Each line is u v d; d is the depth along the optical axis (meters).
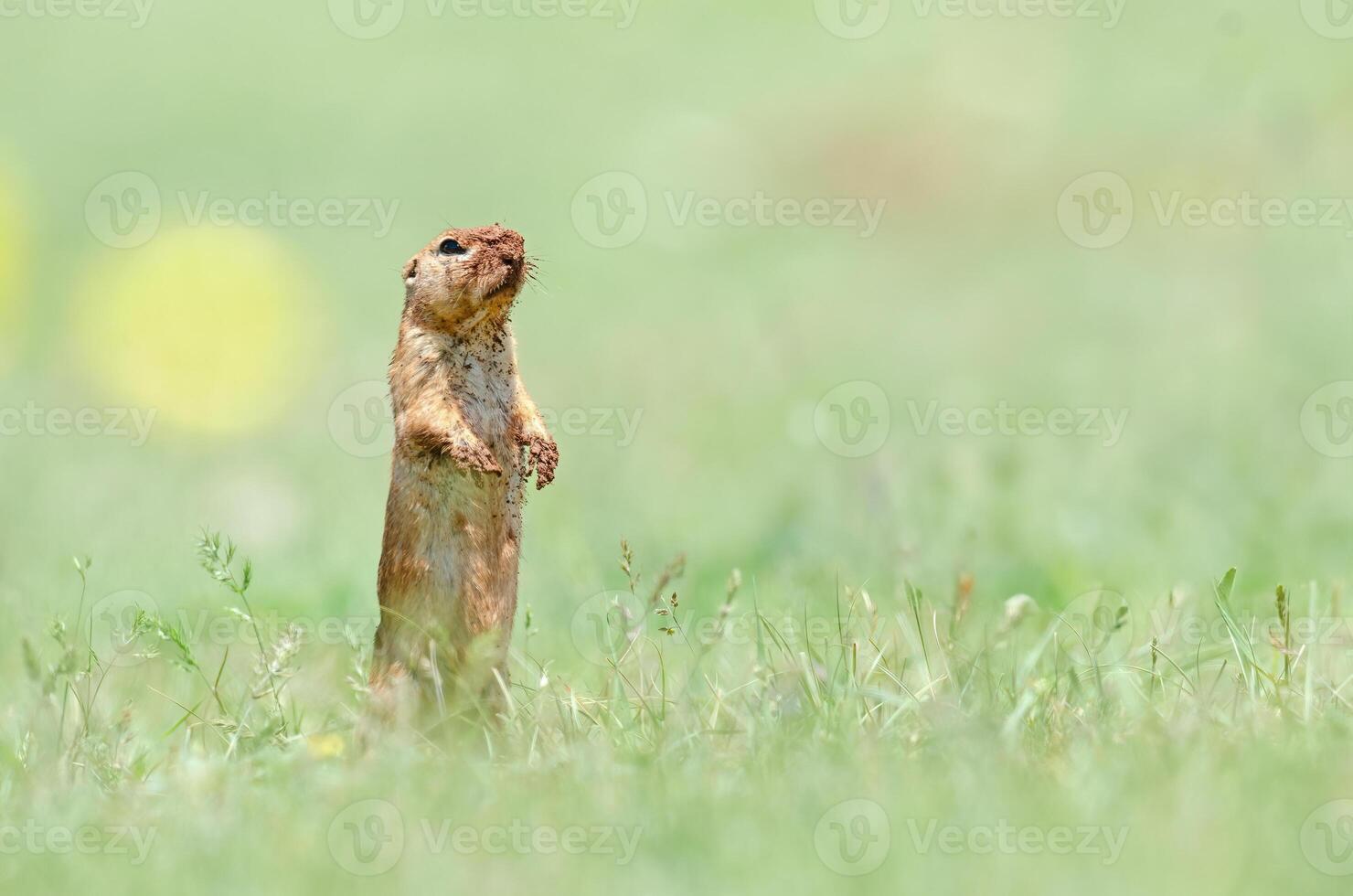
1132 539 13.02
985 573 12.14
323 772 7.56
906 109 34.50
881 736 7.69
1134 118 31.31
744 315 26.06
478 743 8.33
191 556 13.94
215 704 9.88
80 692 9.74
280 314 26.83
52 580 12.96
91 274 28.84
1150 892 5.83
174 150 37.97
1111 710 8.09
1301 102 29.66
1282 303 22.39
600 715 8.52
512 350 9.05
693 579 12.70
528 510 15.20
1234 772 6.69
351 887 6.14
